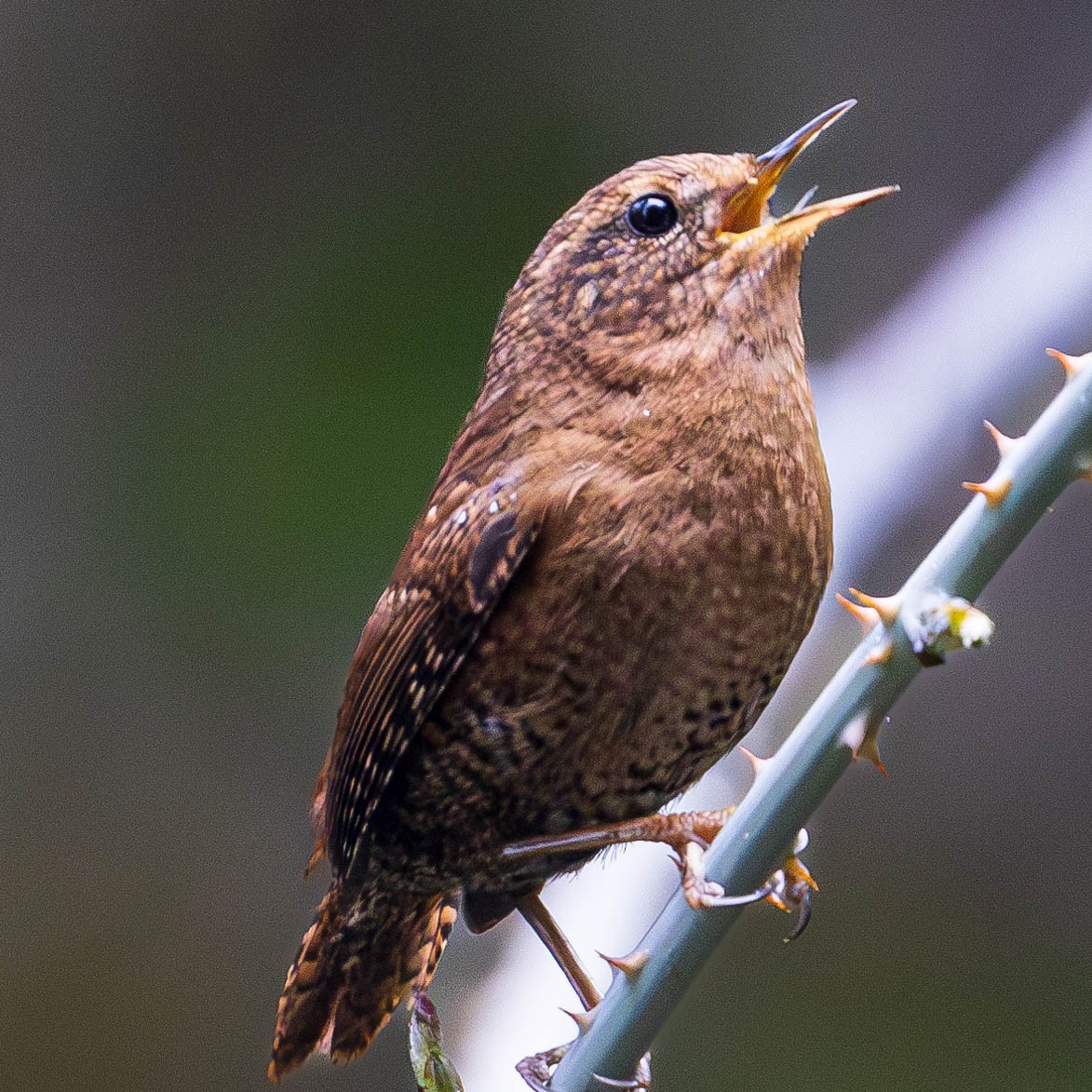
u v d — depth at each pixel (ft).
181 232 8.04
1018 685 7.72
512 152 8.04
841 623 7.37
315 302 7.90
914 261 7.92
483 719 7.24
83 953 7.72
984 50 8.08
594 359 7.24
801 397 7.23
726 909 7.14
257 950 7.73
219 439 7.79
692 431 7.22
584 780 7.24
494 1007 7.30
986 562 7.11
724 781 7.38
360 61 8.07
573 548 7.22
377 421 7.78
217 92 8.09
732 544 7.21
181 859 7.74
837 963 7.66
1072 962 7.65
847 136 8.07
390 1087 7.66
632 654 7.22
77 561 7.78
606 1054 7.15
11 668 7.76
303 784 7.75
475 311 7.88
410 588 7.26
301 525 7.77
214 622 7.76
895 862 7.69
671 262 7.23
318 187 8.04
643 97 8.09
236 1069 7.70
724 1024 7.64
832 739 7.13
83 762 7.75
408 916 7.32
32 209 8.02
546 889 7.34
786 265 7.23
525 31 8.09
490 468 7.25
